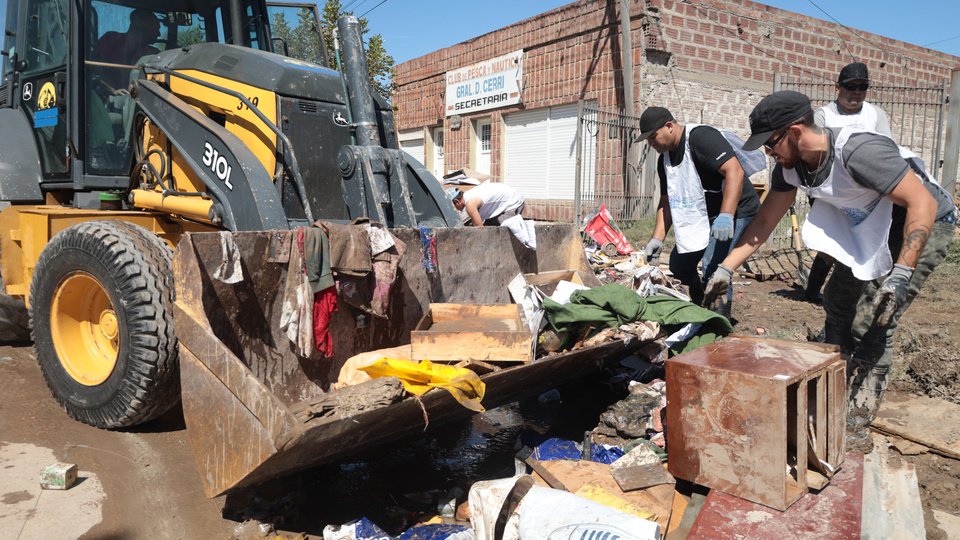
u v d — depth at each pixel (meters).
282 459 2.46
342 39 4.00
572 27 12.84
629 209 11.98
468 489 3.23
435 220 4.41
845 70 4.91
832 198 2.94
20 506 2.84
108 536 2.68
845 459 2.82
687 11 11.89
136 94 4.30
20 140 4.89
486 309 3.57
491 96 15.12
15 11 5.36
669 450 2.72
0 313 4.69
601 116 12.46
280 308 3.19
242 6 5.00
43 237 4.15
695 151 4.05
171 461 3.34
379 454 3.61
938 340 4.73
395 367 2.80
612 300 3.62
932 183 3.06
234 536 2.75
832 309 3.40
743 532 2.30
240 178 3.61
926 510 2.83
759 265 8.59
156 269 3.35
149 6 4.73
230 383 2.57
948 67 16.11
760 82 13.00
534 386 3.66
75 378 3.69
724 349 2.85
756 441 2.44
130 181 4.54
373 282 3.39
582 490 2.68
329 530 2.72
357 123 3.94
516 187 14.98
